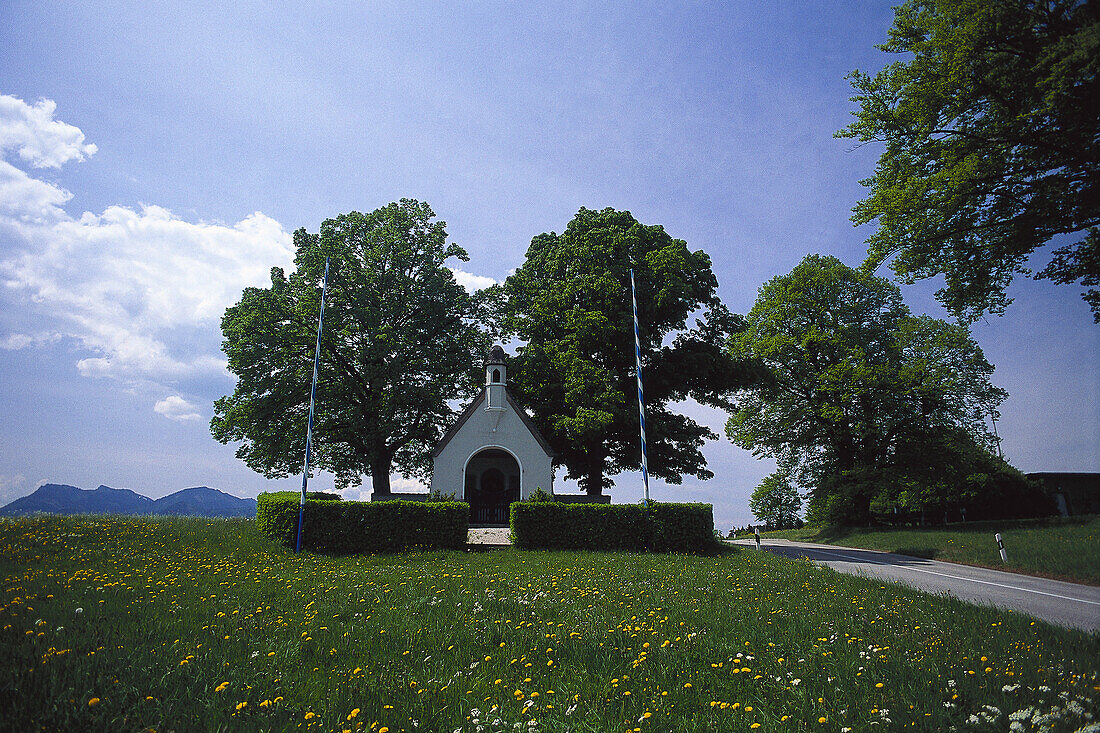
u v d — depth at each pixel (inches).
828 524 1723.7
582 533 948.0
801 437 1590.8
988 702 210.4
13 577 430.6
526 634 315.6
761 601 445.1
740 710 213.3
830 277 1562.5
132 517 924.6
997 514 1467.8
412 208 1515.7
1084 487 977.5
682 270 1333.7
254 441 1312.7
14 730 172.2
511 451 1268.5
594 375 1273.4
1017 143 762.2
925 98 788.0
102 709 188.2
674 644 299.3
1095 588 567.5
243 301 1320.1
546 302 1443.2
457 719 202.1
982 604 443.8
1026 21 693.9
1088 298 347.6
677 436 1414.9
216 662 244.8
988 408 1523.1
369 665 257.9
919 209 828.0
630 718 205.0
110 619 308.3
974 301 937.5
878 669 253.9
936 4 802.2
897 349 1517.0
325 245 1368.1
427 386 1363.2
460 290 1478.8
